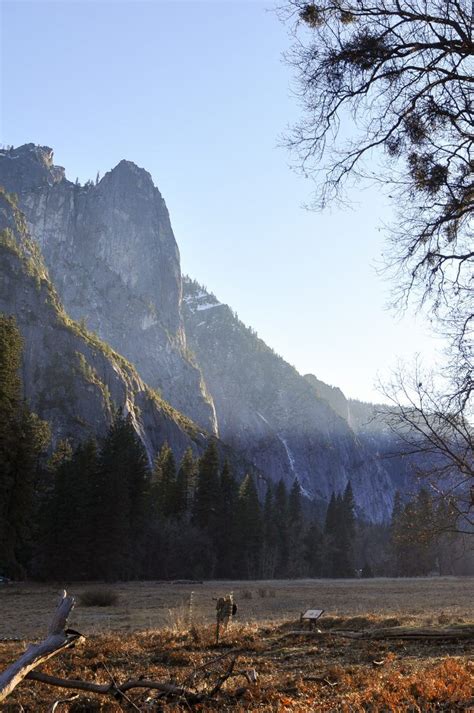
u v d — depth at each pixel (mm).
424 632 16047
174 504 101562
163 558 89625
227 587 69312
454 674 9836
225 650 15641
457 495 8602
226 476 104000
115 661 13891
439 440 8492
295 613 30266
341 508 128000
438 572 118500
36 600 44250
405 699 8391
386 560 135250
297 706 8539
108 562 75125
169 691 8812
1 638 20141
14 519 60312
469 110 8508
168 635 18000
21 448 60531
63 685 8062
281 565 115938
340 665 12750
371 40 8227
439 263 9102
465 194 8766
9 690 5828
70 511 73625
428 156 8797
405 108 8609
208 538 95312
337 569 122875
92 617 28375
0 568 63594
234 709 8789
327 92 8555
